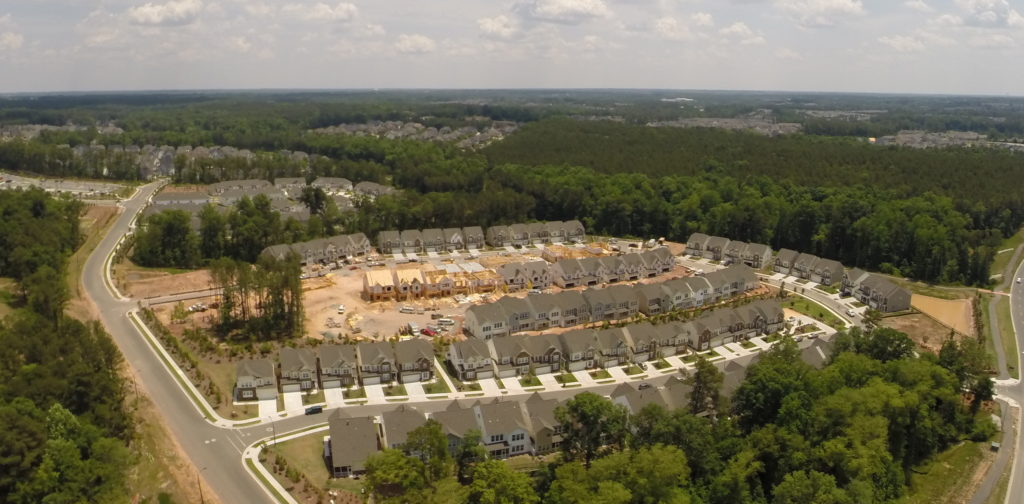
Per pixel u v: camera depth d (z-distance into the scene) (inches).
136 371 4658.0
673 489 3235.7
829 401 3833.7
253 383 4352.9
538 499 3230.8
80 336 4247.0
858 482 3368.6
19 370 3750.0
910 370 4274.1
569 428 3718.0
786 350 4471.0
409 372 4714.6
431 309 6141.7
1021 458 4138.8
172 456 3673.7
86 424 3415.4
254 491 3415.4
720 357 5305.1
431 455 3472.0
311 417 4183.1
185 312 5748.0
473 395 4562.0
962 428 4382.4
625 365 5128.0
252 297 6107.3
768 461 3718.0
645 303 6166.3
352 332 5521.7
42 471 2994.6
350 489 3462.1
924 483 3900.1
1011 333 5940.0
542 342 5004.9
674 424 3624.5
